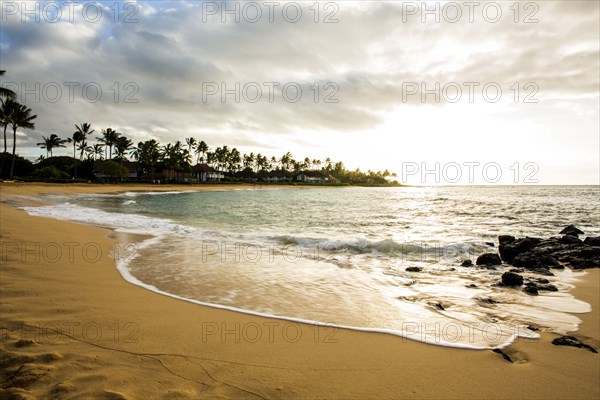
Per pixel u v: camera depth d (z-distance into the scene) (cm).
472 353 443
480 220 2492
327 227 1975
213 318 543
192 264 937
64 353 384
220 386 344
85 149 9212
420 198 6288
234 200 5112
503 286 792
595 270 996
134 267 885
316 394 340
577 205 4153
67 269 784
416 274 902
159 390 325
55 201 3559
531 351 451
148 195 5928
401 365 408
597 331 524
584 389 364
